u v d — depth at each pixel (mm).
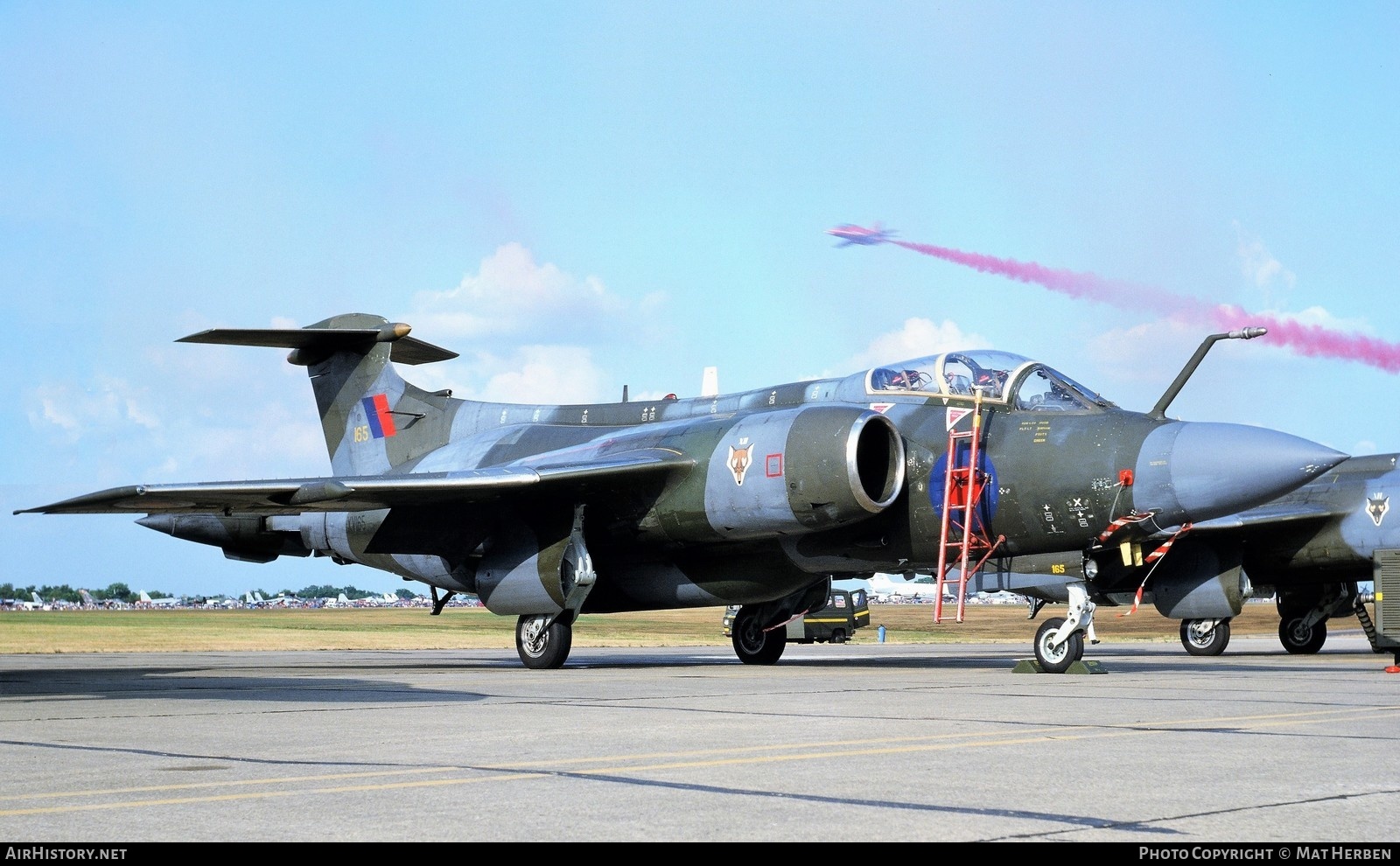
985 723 22609
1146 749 18438
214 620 185125
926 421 42469
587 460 46250
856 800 13938
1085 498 39000
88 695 30906
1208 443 37031
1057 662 40000
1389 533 59062
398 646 83250
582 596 45375
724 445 43438
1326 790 14508
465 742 19734
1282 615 67750
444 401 59594
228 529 56812
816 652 71750
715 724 22516
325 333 61312
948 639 121375
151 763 17297
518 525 46375
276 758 17703
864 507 40375
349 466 62594
